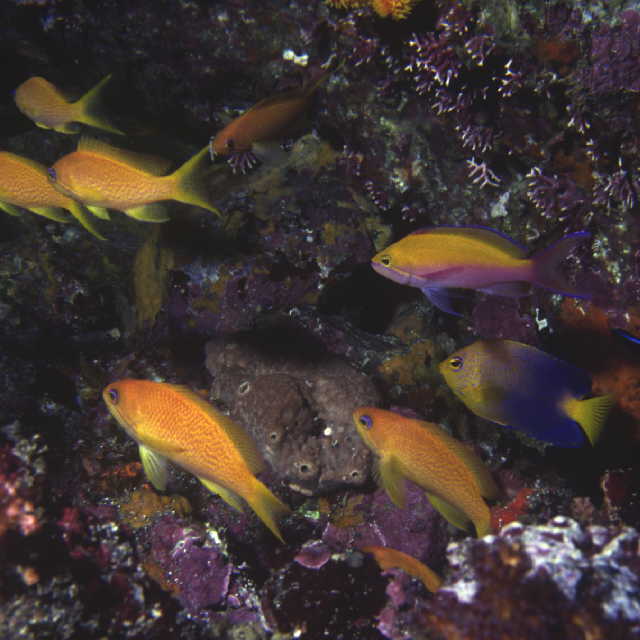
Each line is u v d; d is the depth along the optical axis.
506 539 0.80
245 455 0.82
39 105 0.95
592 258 0.89
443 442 0.84
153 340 1.02
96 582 0.85
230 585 0.89
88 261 1.11
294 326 1.00
